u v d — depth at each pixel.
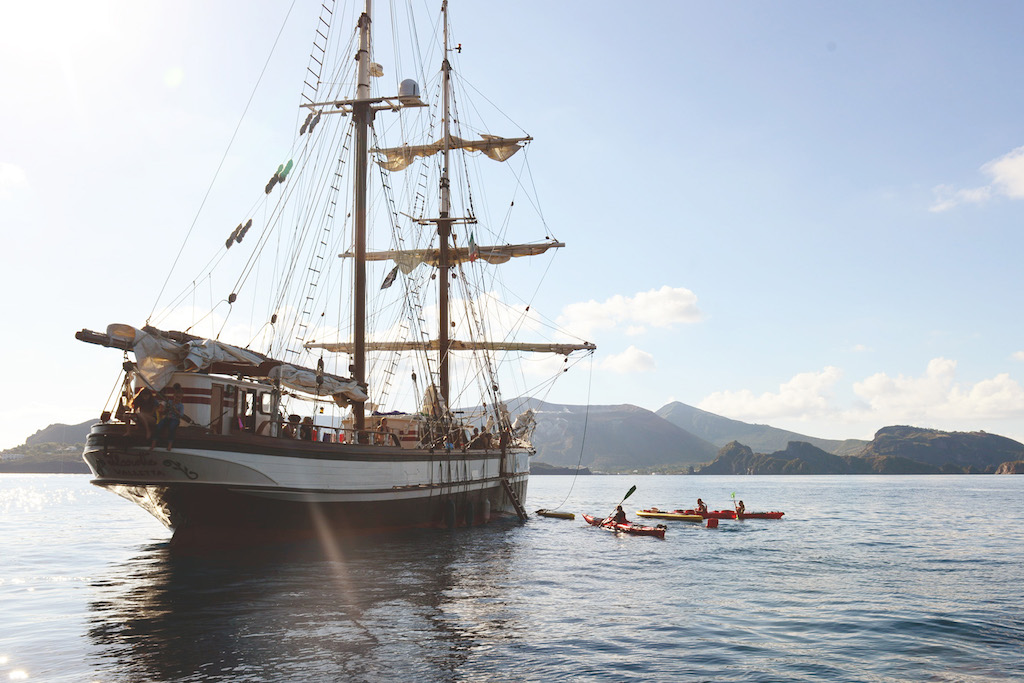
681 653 17.67
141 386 28.38
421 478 42.59
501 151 66.38
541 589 26.48
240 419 31.64
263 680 14.67
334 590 24.78
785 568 33.84
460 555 35.25
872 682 15.60
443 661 16.31
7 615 21.08
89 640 17.86
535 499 123.38
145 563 32.75
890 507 99.38
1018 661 17.48
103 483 30.11
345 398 40.97
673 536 49.31
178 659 16.12
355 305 44.16
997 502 114.56
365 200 45.22
